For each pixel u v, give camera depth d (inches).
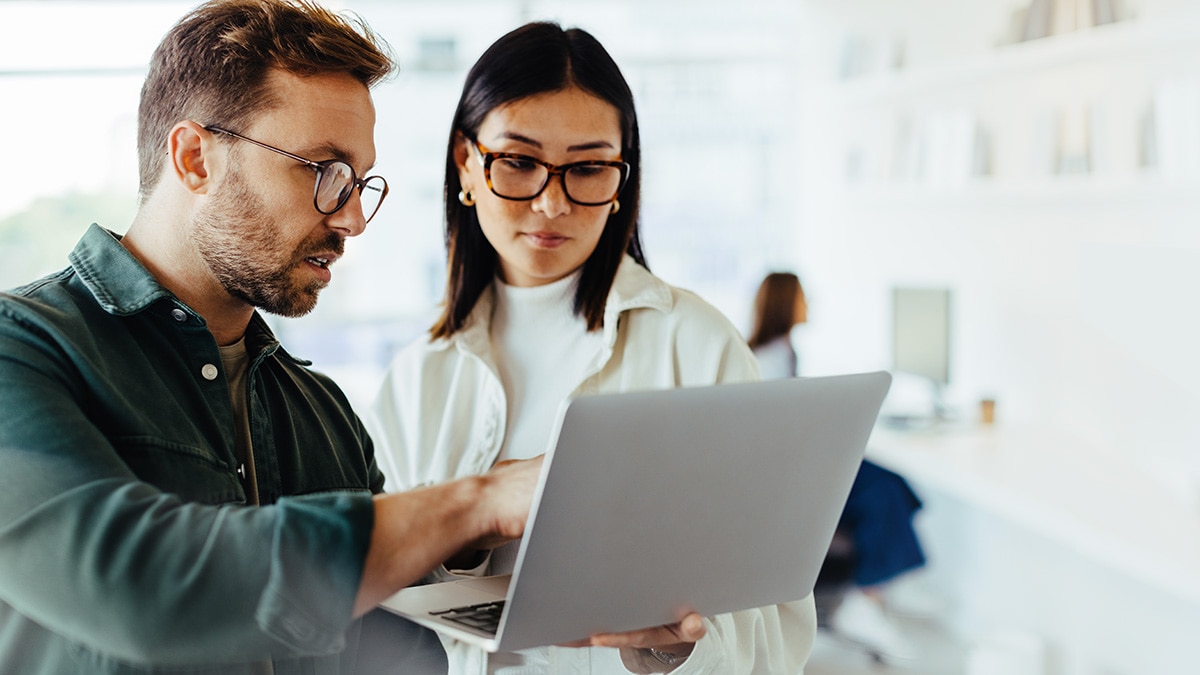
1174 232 130.7
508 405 60.2
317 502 33.9
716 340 57.6
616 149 55.7
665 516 37.3
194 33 41.6
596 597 37.4
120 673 37.3
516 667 54.7
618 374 58.2
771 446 38.8
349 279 251.6
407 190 251.8
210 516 33.1
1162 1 130.6
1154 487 119.3
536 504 34.1
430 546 34.3
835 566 139.2
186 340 42.6
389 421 63.2
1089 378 147.3
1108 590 124.1
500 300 61.6
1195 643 109.7
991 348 174.4
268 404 47.9
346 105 42.0
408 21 249.3
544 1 251.1
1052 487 119.3
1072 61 149.6
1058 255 155.5
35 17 206.2
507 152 54.1
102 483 33.6
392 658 50.3
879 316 215.8
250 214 41.5
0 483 33.5
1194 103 121.0
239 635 32.5
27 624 37.5
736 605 42.2
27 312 37.4
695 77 259.6
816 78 243.4
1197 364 121.3
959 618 148.4
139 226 43.7
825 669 137.0
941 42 190.1
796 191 261.4
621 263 59.2
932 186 182.1
